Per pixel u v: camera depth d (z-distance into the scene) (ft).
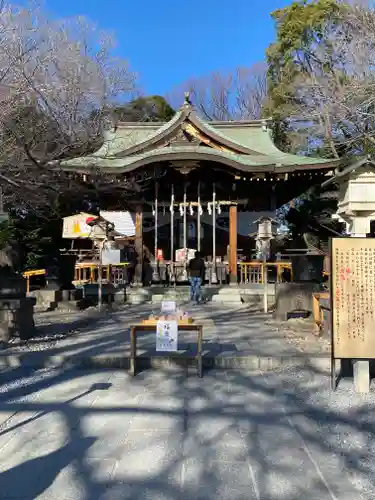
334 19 66.80
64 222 59.57
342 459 11.18
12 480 10.18
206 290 45.80
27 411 14.51
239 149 53.78
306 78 68.90
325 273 43.73
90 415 14.08
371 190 20.24
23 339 24.53
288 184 57.11
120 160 50.96
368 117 56.49
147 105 91.76
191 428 13.07
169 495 9.53
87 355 20.44
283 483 10.02
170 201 51.52
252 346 22.44
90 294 45.01
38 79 36.52
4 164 34.30
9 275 25.32
